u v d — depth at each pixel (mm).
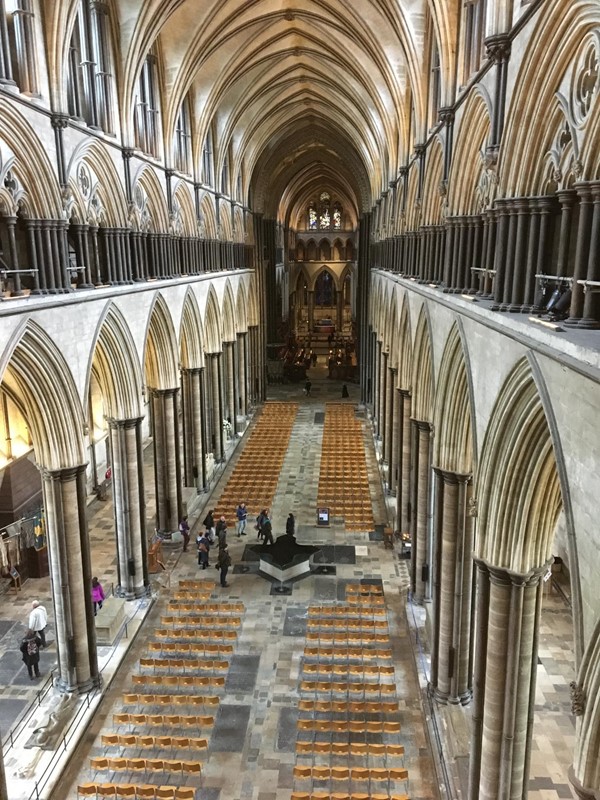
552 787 14188
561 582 22469
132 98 21875
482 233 14773
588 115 8047
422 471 20984
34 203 15859
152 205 25938
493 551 11359
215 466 37062
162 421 26953
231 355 43250
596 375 6152
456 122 15992
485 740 12031
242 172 47750
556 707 16703
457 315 14344
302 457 39188
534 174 10641
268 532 26000
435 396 16984
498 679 11688
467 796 13344
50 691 17531
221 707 17156
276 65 37875
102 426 33219
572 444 7328
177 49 26000
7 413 24625
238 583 23875
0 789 11992
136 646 20000
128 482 21844
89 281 19016
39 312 15297
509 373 10047
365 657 18953
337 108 45312
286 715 16859
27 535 23781
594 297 8289
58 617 17047
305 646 19797
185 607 21172
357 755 15375
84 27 19453
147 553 22953
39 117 15727
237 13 27641
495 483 11148
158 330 26016
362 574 24516
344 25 28891
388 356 34906
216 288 36562
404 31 21125
